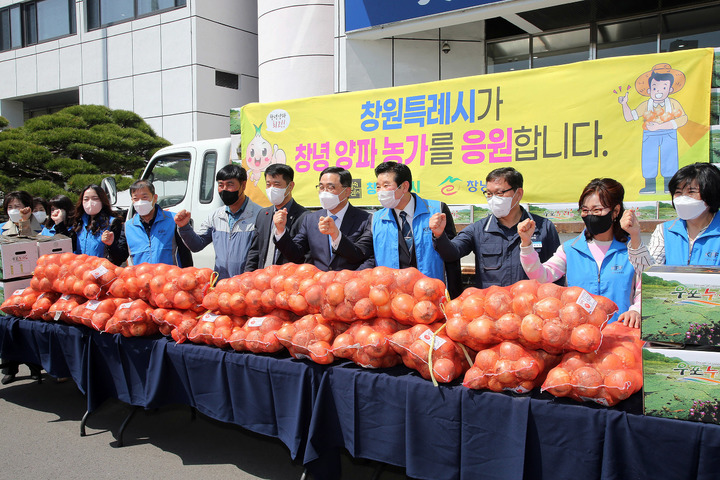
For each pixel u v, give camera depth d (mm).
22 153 9594
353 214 3281
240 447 3305
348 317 2342
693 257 2453
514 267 2861
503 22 7699
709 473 1671
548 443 1902
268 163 4629
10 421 3701
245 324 2701
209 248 5121
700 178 2293
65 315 3338
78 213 4512
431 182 3926
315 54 8688
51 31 14977
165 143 11438
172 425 3656
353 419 2326
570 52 7555
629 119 3328
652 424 1747
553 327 1861
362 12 7324
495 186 2717
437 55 7516
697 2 6668
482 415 2006
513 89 3637
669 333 1746
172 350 2916
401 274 2281
